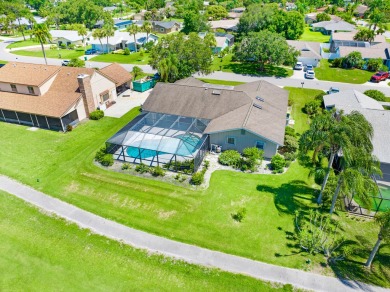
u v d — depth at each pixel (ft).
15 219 89.97
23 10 458.91
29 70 164.25
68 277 72.90
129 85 200.85
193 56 188.03
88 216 90.99
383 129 113.60
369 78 214.28
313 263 75.25
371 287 69.51
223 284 70.64
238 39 324.60
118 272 74.08
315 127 82.23
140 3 631.97
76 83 157.07
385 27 374.63
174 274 73.26
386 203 90.33
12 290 69.87
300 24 315.99
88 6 422.41
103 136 137.59
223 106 135.64
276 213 91.35
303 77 217.97
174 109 139.64
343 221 88.53
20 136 138.21
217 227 86.58
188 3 530.68
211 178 107.34
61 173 110.83
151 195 99.35
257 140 116.57
